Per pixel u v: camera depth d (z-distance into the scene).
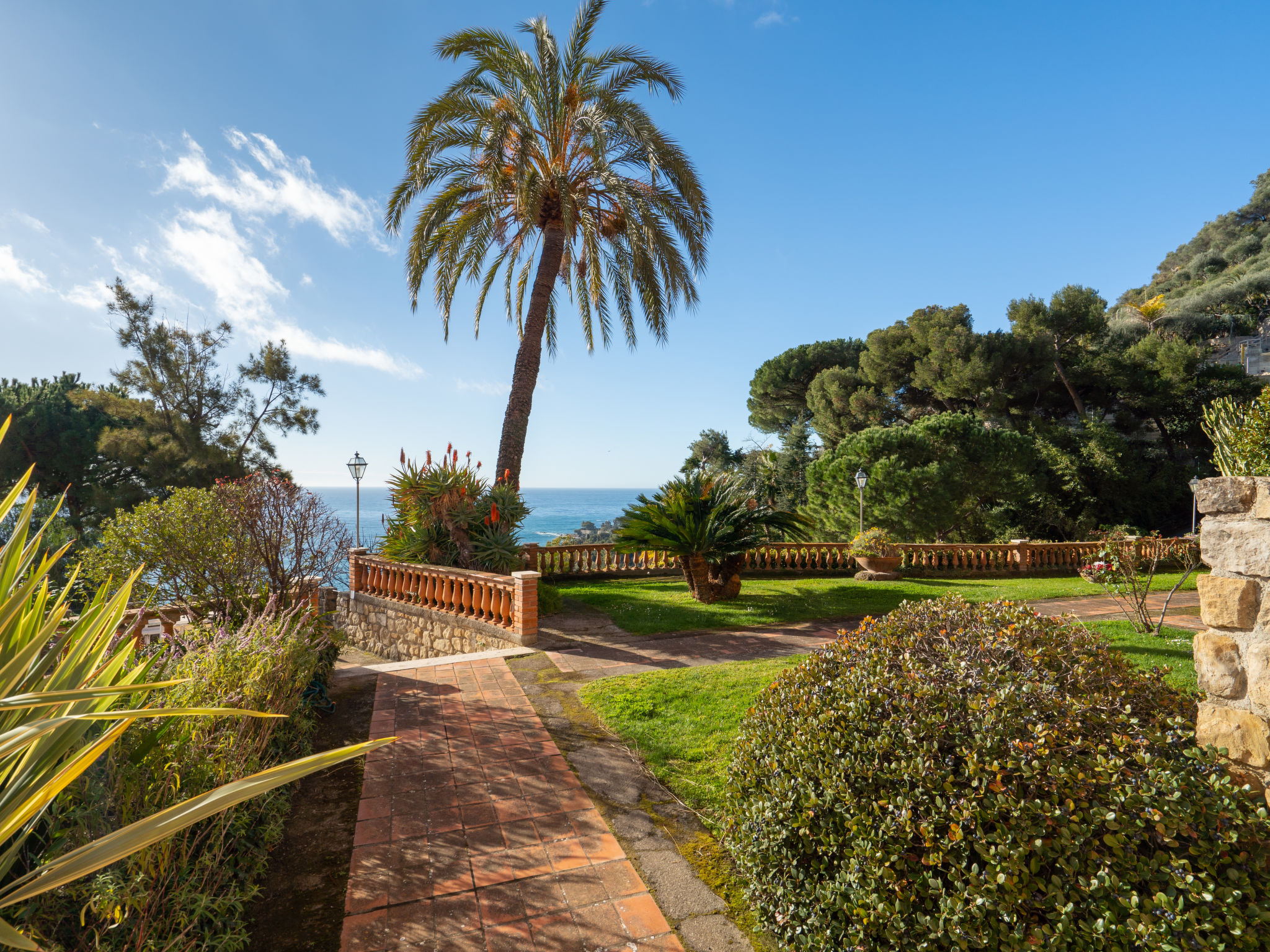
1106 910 1.84
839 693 2.98
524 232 16.00
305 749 4.63
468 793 4.14
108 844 1.42
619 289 16.75
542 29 14.16
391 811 3.89
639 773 4.44
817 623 9.81
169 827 1.45
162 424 22.45
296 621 5.60
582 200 15.18
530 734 5.17
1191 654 7.11
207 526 7.59
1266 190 62.78
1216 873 1.85
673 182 14.02
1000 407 28.02
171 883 2.43
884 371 30.98
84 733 2.12
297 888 3.12
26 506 2.36
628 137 13.66
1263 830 1.95
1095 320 28.25
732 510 11.24
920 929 2.12
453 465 11.81
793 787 2.73
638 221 14.05
